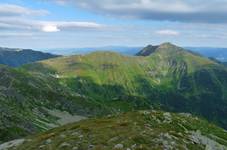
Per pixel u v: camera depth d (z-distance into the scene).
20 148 46.78
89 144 41.34
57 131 51.47
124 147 39.94
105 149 39.44
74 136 45.38
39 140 48.12
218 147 51.44
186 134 50.50
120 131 45.25
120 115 55.81
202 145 48.81
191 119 64.19
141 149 39.97
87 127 48.75
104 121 52.12
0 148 51.06
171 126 52.09
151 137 43.75
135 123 48.78
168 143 43.34
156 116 55.28
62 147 41.91
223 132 63.75
